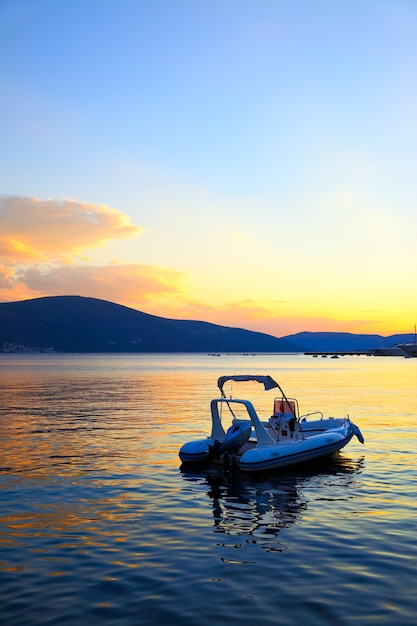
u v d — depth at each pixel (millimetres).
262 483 16281
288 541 10945
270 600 8242
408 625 7449
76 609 7977
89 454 20453
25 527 11812
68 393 51625
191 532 11570
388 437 24656
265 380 20625
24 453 20578
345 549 10430
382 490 15188
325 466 18734
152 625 7473
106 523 12156
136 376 90375
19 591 8594
